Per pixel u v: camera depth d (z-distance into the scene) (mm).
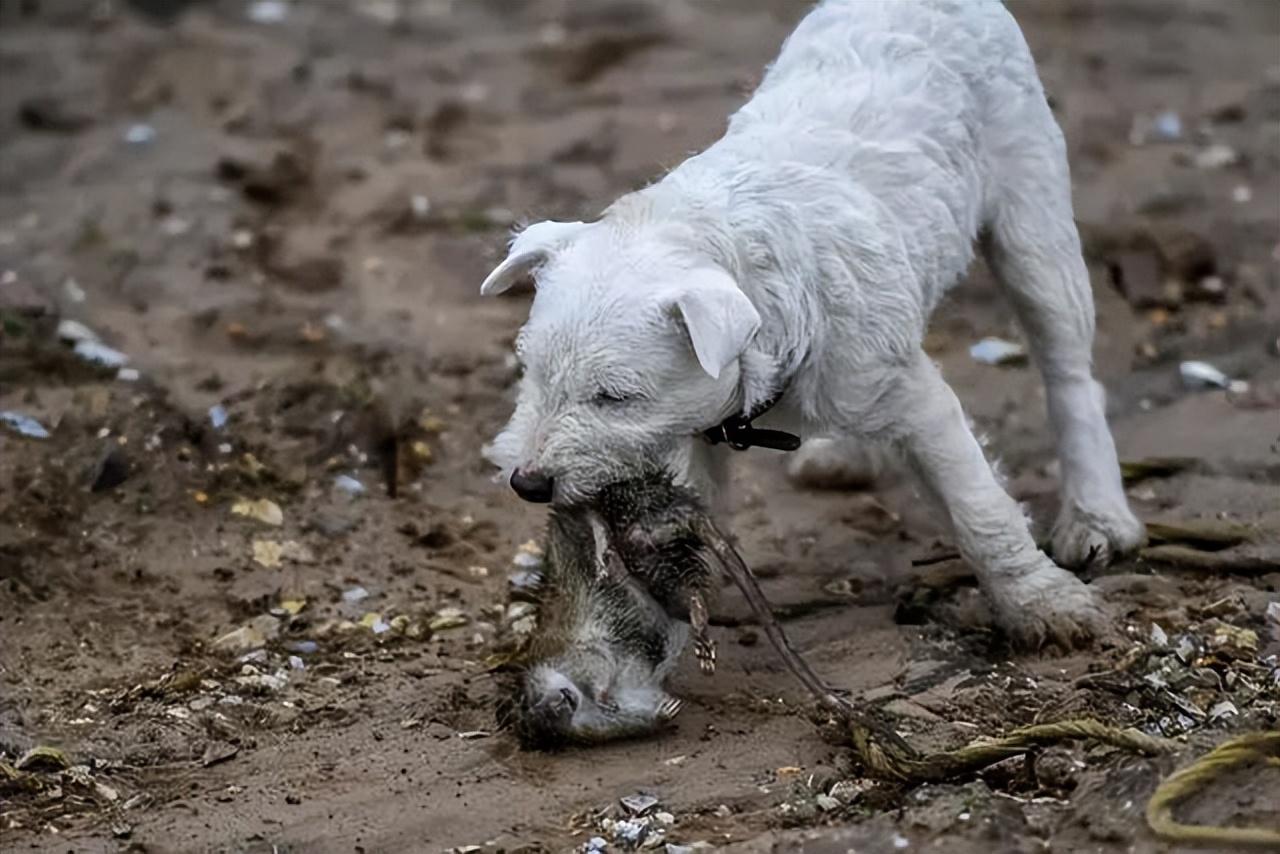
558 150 19016
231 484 13062
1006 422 13977
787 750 9648
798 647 10914
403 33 22688
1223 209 17203
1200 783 8516
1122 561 11719
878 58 10766
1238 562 11562
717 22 22562
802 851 8469
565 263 9328
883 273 9945
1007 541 10539
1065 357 11727
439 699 10484
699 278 9133
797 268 9664
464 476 13375
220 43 21578
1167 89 20281
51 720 10398
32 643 11258
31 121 19828
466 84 21031
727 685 10461
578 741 9750
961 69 10930
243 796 9570
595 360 9039
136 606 11734
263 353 15086
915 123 10492
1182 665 10336
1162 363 14789
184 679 10750
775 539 12438
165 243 17047
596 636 9656
